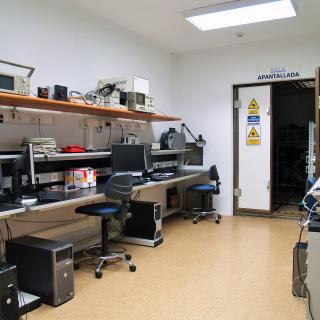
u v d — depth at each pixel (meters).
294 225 4.74
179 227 4.68
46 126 3.33
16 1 2.99
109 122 4.14
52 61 3.37
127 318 2.26
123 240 3.96
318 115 3.62
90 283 2.82
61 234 3.49
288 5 3.43
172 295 2.60
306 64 4.78
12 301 2.08
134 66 4.64
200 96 5.56
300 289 2.56
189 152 5.66
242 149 5.37
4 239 2.94
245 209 5.39
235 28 4.37
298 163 7.54
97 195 2.88
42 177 3.21
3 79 2.48
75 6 3.62
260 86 5.19
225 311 2.36
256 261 3.32
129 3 3.56
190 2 3.52
